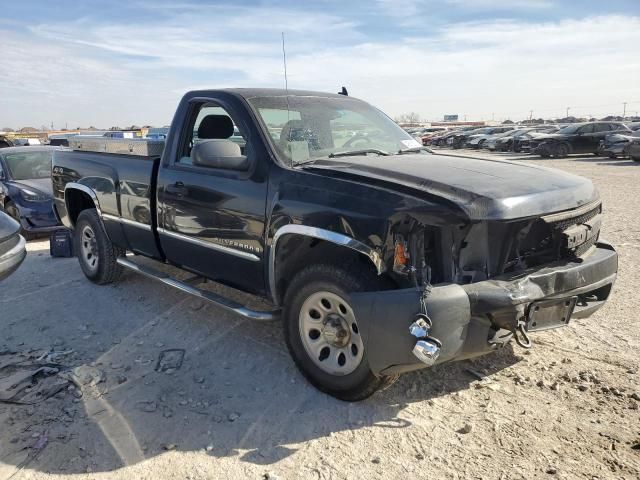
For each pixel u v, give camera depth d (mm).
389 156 3932
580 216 3471
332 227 3125
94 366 3908
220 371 3803
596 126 25469
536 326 3100
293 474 2713
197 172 4117
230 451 2908
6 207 9227
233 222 3820
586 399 3287
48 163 10031
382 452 2863
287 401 3391
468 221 2814
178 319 4785
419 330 2740
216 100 4113
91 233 5762
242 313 3783
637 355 3828
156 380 3688
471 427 3041
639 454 2768
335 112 4371
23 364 3969
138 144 4898
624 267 5953
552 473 2646
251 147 3744
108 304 5215
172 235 4441
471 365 3756
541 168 3777
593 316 4566
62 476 2727
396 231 2914
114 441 3004
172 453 2900
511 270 3188
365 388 3217
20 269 6672
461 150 37250
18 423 3182
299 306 3436
